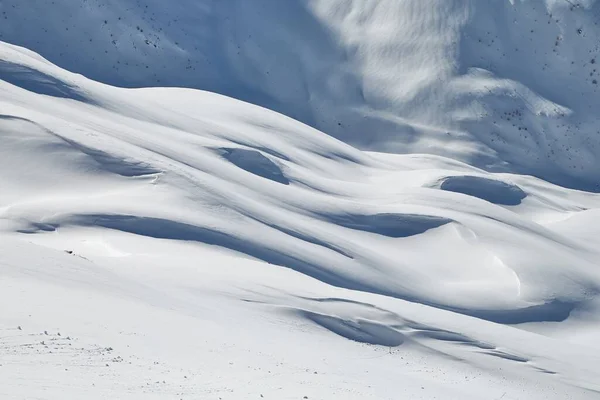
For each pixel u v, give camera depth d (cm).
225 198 12538
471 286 14025
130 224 10494
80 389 3300
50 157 11912
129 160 12431
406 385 5419
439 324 8606
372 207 16212
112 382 3500
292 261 11456
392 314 8288
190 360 4322
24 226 9862
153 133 15762
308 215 14938
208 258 9294
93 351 3991
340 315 7850
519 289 14138
